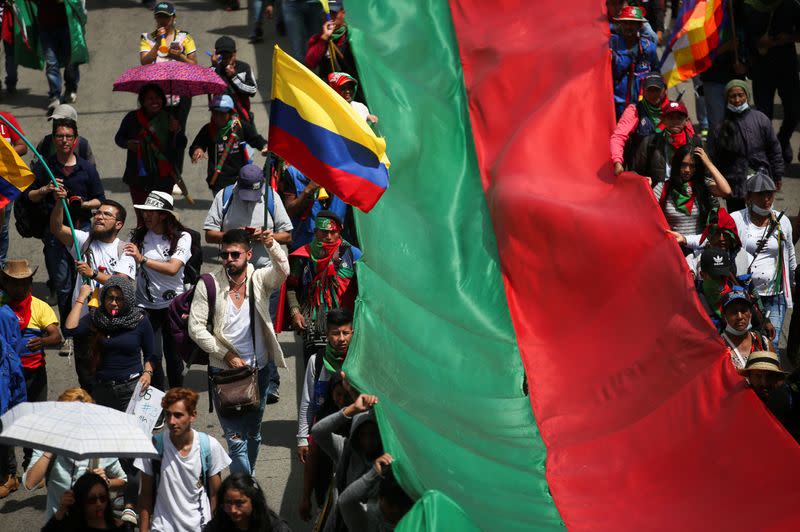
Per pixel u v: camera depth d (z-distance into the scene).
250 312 12.36
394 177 15.43
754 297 13.00
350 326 11.53
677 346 12.12
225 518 9.80
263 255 14.37
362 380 10.52
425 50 17.91
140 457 9.73
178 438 10.83
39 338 13.29
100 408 10.00
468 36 18.03
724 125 16.31
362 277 12.28
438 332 12.84
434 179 15.66
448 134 16.48
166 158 16.91
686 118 14.34
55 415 9.78
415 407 11.23
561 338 13.17
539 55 17.14
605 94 16.09
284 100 11.89
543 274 13.83
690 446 11.05
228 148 16.75
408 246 14.22
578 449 11.47
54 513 10.70
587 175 15.12
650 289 12.98
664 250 13.12
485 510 10.12
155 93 16.67
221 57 17.05
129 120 16.83
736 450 10.77
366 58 17.06
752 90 21.17
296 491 13.10
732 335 12.56
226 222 14.48
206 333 12.23
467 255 14.34
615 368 12.46
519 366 12.85
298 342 15.83
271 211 14.50
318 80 11.88
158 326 13.93
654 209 13.57
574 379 12.55
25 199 15.37
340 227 13.10
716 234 13.71
